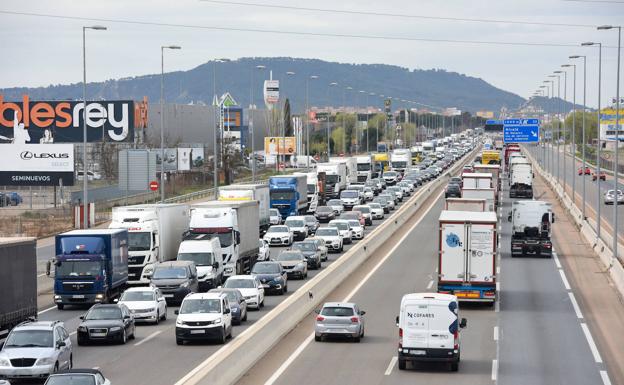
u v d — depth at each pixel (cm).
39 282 16738
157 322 13125
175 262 15275
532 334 12088
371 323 13012
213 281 16000
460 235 13912
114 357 10469
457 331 9731
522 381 9262
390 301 14975
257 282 14475
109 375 9375
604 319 13325
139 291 13288
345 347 11256
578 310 14112
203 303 11481
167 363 10056
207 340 11544
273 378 9419
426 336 9669
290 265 17888
